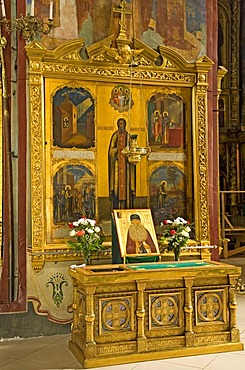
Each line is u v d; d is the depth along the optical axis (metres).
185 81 7.07
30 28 4.95
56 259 6.45
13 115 6.44
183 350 5.54
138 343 5.42
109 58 6.73
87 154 6.68
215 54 7.34
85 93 6.69
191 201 7.14
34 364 5.28
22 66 6.40
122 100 6.86
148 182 6.95
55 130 6.54
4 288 6.34
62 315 6.50
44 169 6.45
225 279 5.84
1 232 6.32
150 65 6.91
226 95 19.31
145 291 5.55
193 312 5.70
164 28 7.10
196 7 7.27
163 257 6.91
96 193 6.71
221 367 5.14
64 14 6.62
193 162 7.12
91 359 5.20
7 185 6.38
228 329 5.79
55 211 6.51
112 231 6.44
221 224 15.12
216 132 7.34
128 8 6.92
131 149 6.29
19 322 6.34
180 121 7.12
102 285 5.38
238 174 18.78
